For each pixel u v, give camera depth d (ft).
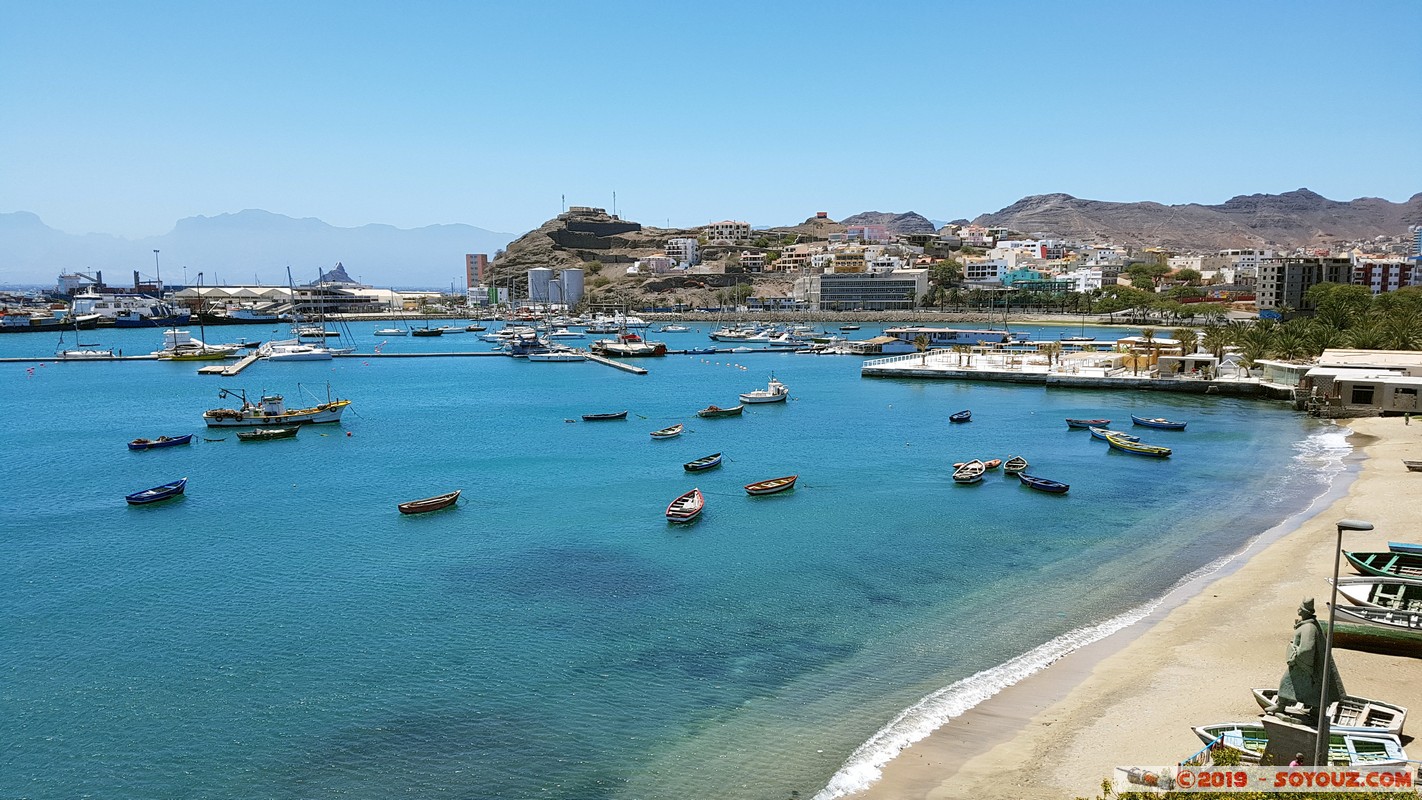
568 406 497.05
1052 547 217.36
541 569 204.23
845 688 141.08
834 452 348.18
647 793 113.60
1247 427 398.42
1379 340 513.86
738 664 151.43
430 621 172.96
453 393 560.20
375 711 136.87
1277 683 132.77
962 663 149.07
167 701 141.18
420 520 248.93
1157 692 132.26
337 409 432.25
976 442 368.68
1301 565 189.88
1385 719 108.88
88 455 350.02
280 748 126.93
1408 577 162.71
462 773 119.65
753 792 112.57
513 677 147.95
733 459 334.85
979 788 109.50
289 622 173.06
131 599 186.80
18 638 166.20
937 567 203.00
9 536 234.99
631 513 254.88
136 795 116.67
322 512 259.19
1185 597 176.55
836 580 194.59
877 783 112.57
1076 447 353.51
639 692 141.49
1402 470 284.82
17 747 127.95
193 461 337.31
